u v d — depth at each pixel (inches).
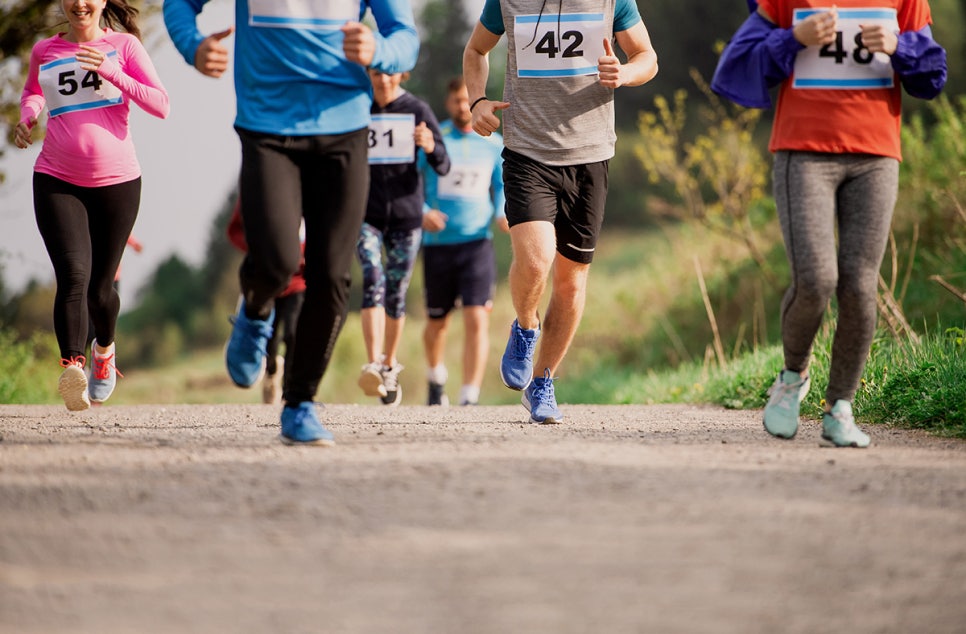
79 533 378.0
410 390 2608.3
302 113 531.5
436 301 1197.7
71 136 748.6
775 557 355.9
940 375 762.8
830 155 575.5
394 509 412.2
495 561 347.6
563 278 697.6
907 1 581.3
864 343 591.2
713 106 3585.1
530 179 663.1
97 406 1031.0
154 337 5748.0
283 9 528.4
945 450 596.7
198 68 525.7
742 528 389.7
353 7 542.3
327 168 539.8
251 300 569.6
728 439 636.1
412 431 679.1
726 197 1829.5
